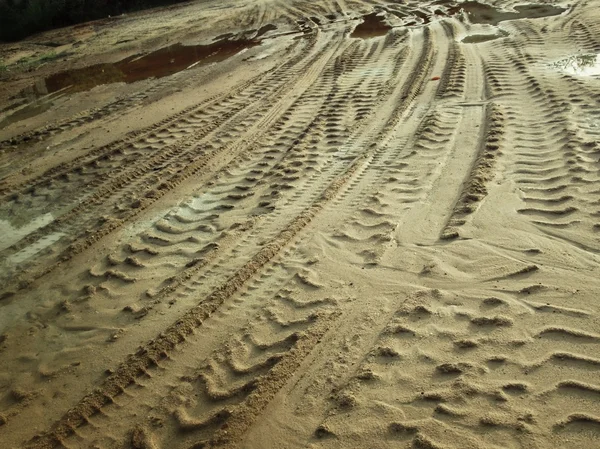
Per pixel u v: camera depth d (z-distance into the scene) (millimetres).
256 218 5602
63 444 3393
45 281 5086
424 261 4473
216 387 3604
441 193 5438
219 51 13625
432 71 9523
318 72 10547
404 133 7039
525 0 14375
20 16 18906
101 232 5746
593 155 5602
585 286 3900
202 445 3205
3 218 6398
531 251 4371
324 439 3121
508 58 9523
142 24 18094
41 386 3871
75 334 4355
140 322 4344
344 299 4203
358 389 3395
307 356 3713
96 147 8180
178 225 5734
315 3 17609
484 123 6883
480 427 3025
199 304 4395
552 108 6969
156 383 3727
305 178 6293
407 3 15914
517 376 3295
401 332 3785
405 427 3105
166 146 7879
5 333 4477
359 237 4961
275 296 4375
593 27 10656
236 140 7758
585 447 2812
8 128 9672
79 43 16578
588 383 3160
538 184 5270
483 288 4070
